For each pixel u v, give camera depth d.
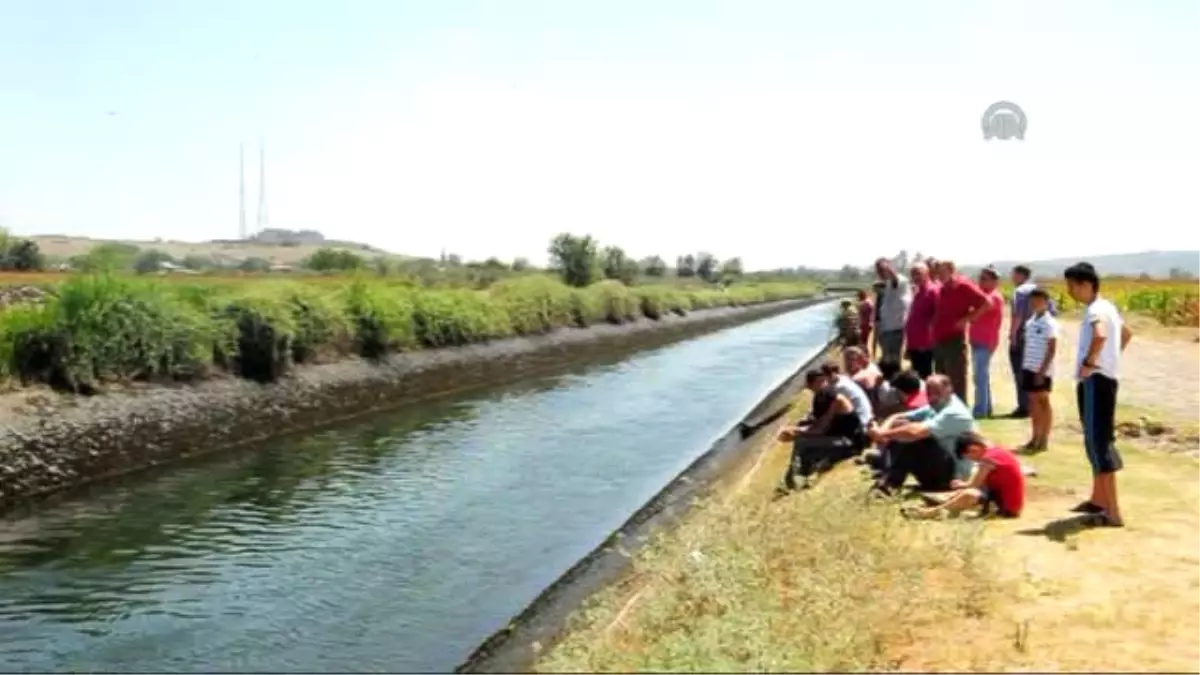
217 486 17.28
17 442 16.80
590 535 13.23
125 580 11.84
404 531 13.75
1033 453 13.19
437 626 9.91
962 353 15.04
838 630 6.81
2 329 18.53
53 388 18.75
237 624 10.22
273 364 24.45
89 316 19.95
